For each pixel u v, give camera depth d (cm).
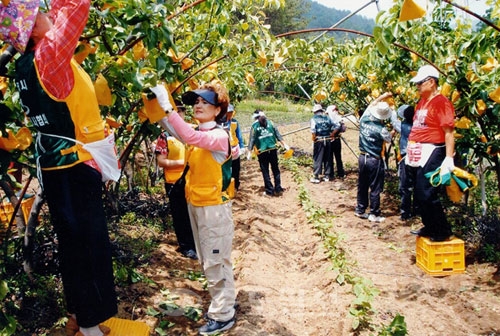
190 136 327
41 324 347
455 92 535
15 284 357
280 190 1026
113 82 327
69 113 244
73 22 227
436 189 507
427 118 502
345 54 784
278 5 455
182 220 551
